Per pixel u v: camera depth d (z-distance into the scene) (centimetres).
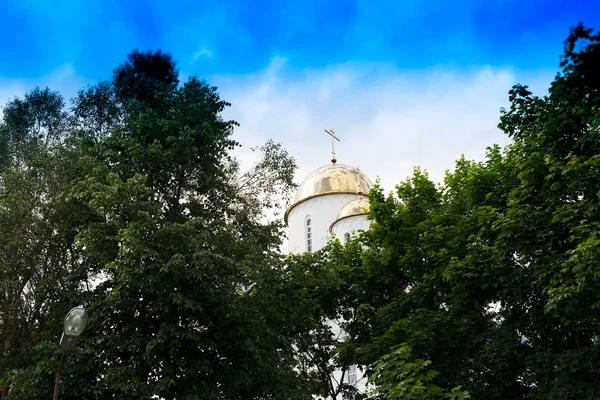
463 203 1889
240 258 1736
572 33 1285
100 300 1544
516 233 1492
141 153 1727
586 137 1399
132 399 1430
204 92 1947
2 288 1588
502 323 1609
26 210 1631
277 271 1686
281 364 1677
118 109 2080
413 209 2031
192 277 1515
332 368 2088
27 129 2100
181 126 1808
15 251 1598
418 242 1939
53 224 1692
